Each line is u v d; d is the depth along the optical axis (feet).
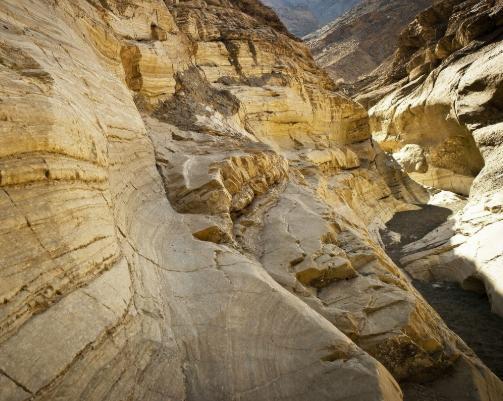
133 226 14.07
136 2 30.25
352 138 61.21
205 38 42.91
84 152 11.18
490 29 65.21
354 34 194.08
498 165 44.75
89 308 8.39
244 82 42.70
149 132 23.73
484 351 23.15
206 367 9.64
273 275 15.74
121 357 8.43
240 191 21.02
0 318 6.44
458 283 32.53
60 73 12.71
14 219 7.50
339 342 10.50
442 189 64.80
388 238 44.47
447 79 64.59
